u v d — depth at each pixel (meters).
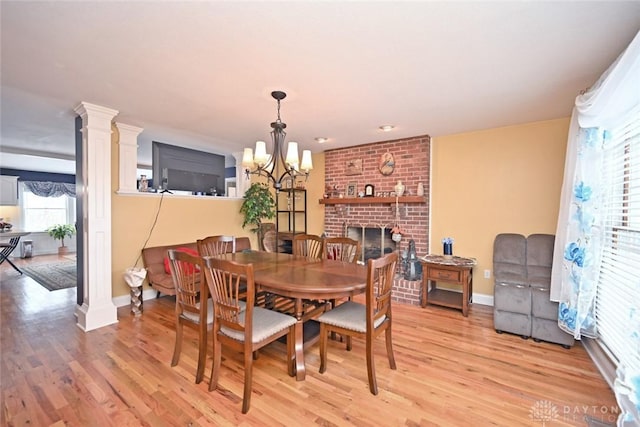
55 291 4.28
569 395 1.94
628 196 2.05
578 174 2.33
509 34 1.68
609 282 2.15
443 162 4.06
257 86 2.39
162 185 3.84
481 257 3.80
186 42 1.77
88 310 2.89
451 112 3.04
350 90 2.47
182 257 2.11
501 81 2.30
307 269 2.47
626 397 1.51
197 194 4.46
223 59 1.97
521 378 2.13
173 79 2.26
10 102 2.76
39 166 6.87
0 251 5.90
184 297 2.20
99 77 2.23
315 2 1.41
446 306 3.55
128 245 3.70
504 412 1.78
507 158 3.62
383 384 2.05
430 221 4.16
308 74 2.18
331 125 3.51
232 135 4.00
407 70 2.12
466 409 1.80
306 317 2.29
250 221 5.06
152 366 2.24
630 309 1.75
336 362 2.35
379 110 2.97
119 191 3.53
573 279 2.37
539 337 2.70
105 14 1.50
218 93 2.54
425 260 3.62
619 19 1.53
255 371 2.21
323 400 1.88
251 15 1.52
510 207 3.61
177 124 3.49
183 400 1.86
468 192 3.88
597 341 2.34
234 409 1.79
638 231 1.87
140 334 2.80
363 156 4.59
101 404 1.82
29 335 2.77
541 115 3.16
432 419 1.72
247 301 1.77
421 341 2.73
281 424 1.67
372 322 1.96
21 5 1.42
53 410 1.76
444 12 1.49
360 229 4.69
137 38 1.72
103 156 2.95
